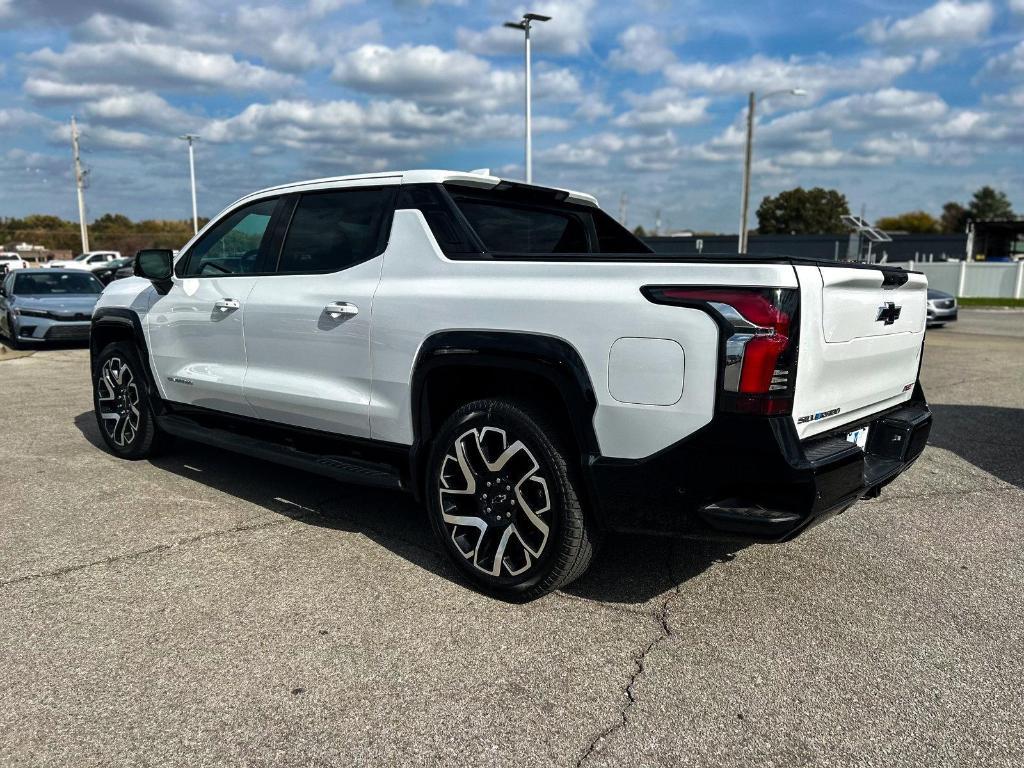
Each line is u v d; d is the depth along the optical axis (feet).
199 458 18.47
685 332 8.96
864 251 99.50
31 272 45.98
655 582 11.69
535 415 10.30
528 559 10.57
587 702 8.55
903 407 12.29
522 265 10.58
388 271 12.10
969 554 12.94
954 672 9.23
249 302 14.02
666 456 9.22
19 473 17.10
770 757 7.65
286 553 12.60
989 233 157.07
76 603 10.75
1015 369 35.04
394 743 7.80
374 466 12.44
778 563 12.48
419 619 10.39
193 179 136.67
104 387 18.40
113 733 7.90
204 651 9.50
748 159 90.22
